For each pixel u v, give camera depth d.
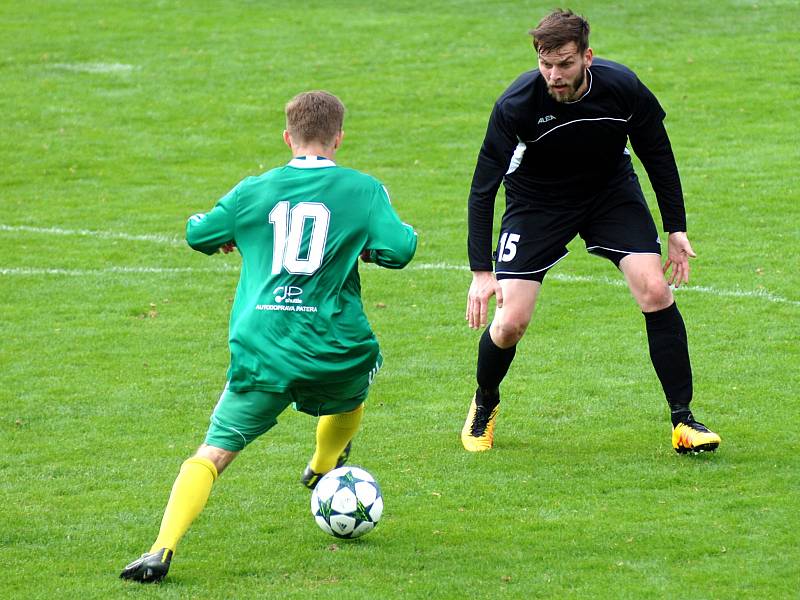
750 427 25.06
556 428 25.75
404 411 27.34
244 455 24.34
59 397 28.62
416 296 38.16
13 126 62.66
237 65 74.56
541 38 20.52
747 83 65.88
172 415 27.33
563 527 19.56
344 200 18.12
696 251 41.66
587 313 35.56
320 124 18.70
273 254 18.06
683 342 23.30
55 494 21.98
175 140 60.78
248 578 17.56
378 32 81.31
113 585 17.25
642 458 23.31
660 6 84.00
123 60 75.94
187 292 39.00
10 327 35.06
